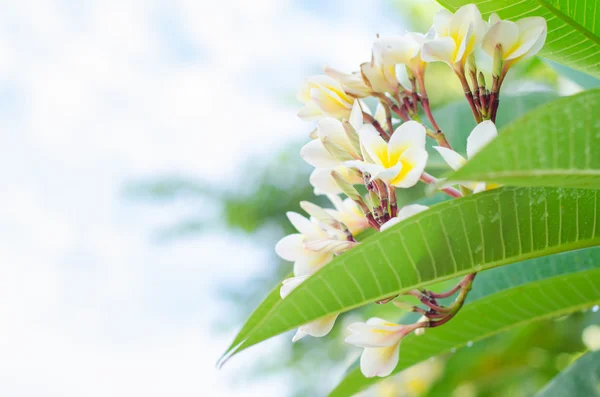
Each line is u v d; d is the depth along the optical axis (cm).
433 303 125
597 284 135
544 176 108
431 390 208
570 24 127
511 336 199
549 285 136
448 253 118
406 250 117
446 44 124
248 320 120
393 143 121
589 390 136
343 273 117
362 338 125
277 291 124
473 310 138
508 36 124
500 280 145
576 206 119
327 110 129
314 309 117
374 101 224
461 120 160
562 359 203
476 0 126
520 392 205
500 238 119
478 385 210
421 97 129
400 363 143
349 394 142
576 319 199
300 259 127
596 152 107
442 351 143
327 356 318
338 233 126
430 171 160
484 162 106
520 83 213
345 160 123
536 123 106
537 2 126
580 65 132
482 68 163
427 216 117
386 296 118
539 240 119
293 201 382
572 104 106
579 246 120
